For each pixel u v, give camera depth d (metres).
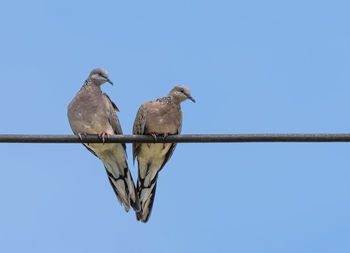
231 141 9.59
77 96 13.07
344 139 9.27
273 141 9.48
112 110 13.36
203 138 9.76
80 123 12.91
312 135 9.36
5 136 9.48
